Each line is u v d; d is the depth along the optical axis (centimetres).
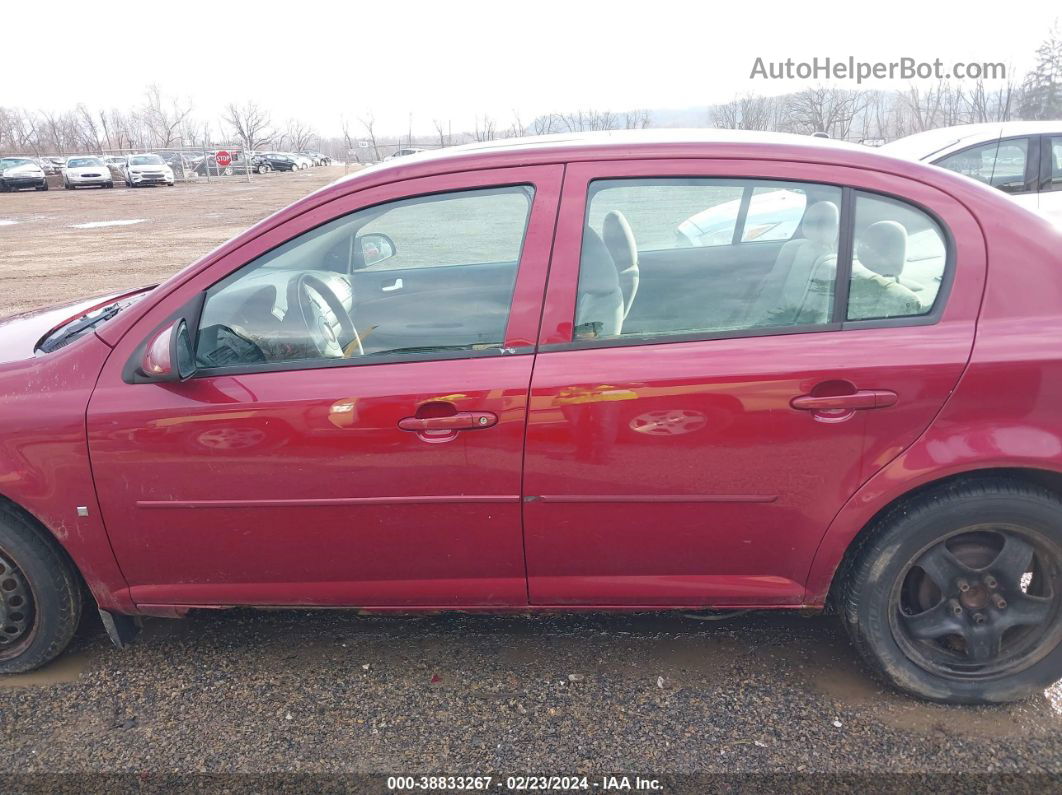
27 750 229
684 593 241
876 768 215
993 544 231
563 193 229
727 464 221
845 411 216
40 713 245
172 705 247
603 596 243
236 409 228
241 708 245
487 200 232
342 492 231
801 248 227
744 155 229
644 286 229
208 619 293
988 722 232
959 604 233
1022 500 219
